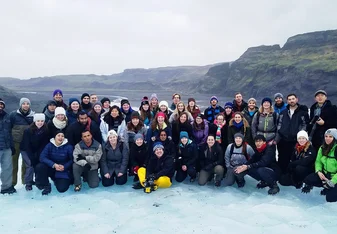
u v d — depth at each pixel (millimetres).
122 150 6980
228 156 6859
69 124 7027
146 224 4883
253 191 6672
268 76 157875
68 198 6152
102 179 6969
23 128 6891
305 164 6242
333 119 6328
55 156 6527
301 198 6137
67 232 4609
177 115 7738
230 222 4891
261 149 6543
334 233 4520
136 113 7367
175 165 7043
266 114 6941
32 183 6727
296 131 6652
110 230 4672
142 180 6645
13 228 4785
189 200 6016
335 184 5770
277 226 4719
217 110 8711
